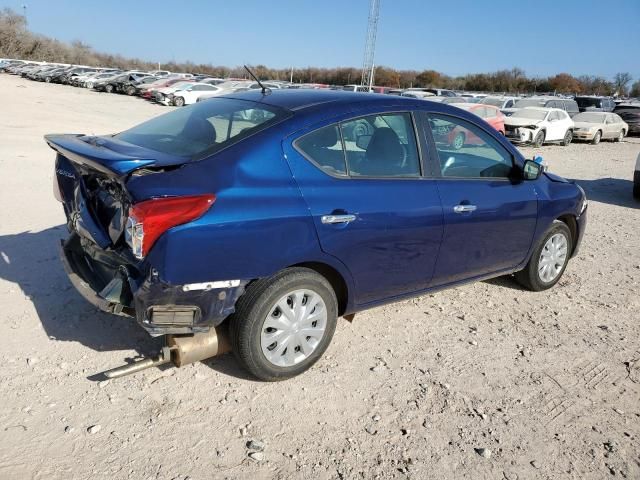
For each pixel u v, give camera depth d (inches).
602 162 700.0
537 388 146.6
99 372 135.9
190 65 4003.4
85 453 110.0
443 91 1424.7
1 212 263.4
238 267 122.6
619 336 180.5
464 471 114.5
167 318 120.7
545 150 812.6
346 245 138.8
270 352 133.8
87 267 140.0
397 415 130.5
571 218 215.0
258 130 132.8
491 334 175.0
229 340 132.7
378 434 123.5
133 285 119.3
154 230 113.0
